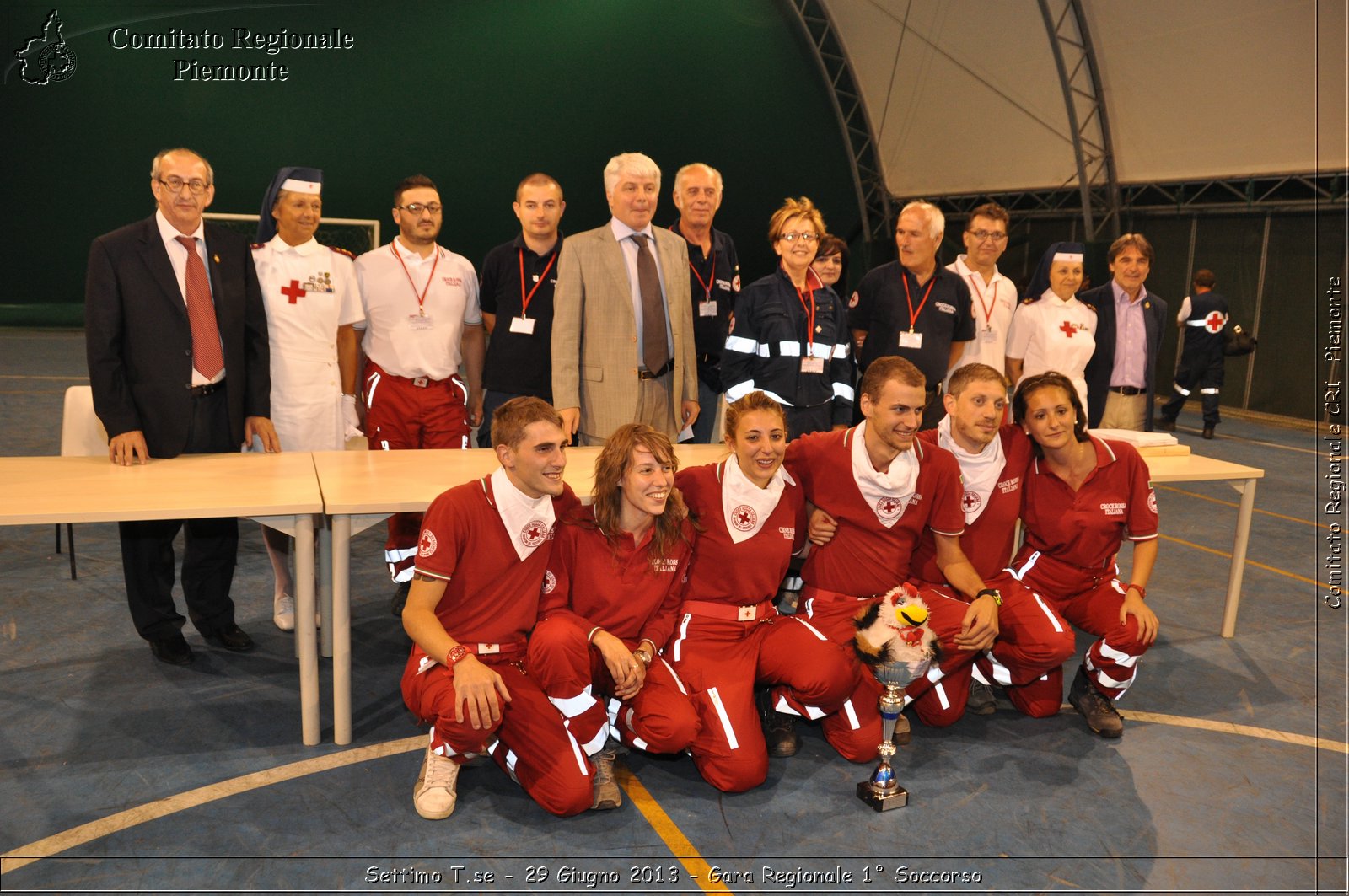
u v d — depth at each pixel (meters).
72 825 2.68
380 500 3.07
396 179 16.53
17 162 15.28
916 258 4.50
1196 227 12.54
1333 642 4.40
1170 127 12.44
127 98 15.30
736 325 4.16
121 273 3.48
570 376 4.14
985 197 15.65
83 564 4.94
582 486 3.41
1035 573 3.56
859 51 16.31
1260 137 11.34
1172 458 4.55
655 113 17.03
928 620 3.16
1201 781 3.12
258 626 4.20
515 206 4.66
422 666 2.85
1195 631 4.49
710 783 3.01
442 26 15.95
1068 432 3.34
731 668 3.04
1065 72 13.12
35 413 9.12
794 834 2.75
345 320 4.28
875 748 3.14
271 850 2.59
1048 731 3.46
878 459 3.15
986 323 4.95
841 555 3.26
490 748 2.87
